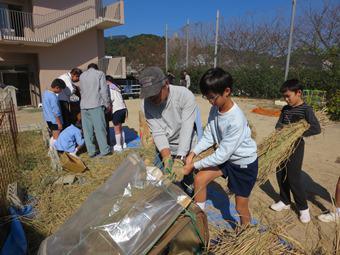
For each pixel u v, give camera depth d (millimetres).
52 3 17125
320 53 16344
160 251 1604
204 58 26156
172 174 2141
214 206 3832
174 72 24828
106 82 5953
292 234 3189
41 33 16906
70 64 18391
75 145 5965
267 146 3248
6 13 15992
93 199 1942
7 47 16172
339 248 2082
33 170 5090
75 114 7012
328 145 6961
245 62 24625
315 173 5121
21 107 17000
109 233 1627
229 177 2656
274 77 18406
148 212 1680
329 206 3910
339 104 9969
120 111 6230
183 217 1708
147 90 2408
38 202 3898
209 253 1887
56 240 1781
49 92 6023
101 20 18203
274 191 4410
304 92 12250
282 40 22812
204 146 2705
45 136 6816
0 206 3635
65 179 4594
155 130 2979
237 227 2355
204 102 16547
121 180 1961
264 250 1981
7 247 2859
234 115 2328
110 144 7078
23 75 17438
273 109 12914
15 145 5590
